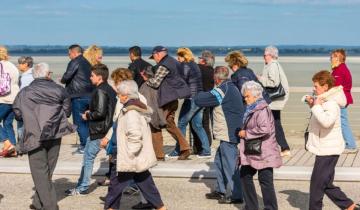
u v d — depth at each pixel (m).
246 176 8.79
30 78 13.44
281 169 11.52
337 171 11.33
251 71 10.73
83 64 13.55
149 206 9.43
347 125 13.20
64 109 9.25
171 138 16.97
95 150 10.23
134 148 8.46
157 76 12.41
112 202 8.97
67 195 10.34
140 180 8.90
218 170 9.85
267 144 8.54
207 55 13.75
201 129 13.13
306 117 22.14
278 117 12.95
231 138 9.52
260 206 9.50
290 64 110.88
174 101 12.59
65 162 12.54
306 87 35.25
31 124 9.04
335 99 8.32
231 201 9.69
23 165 12.23
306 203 9.64
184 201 9.88
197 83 13.14
